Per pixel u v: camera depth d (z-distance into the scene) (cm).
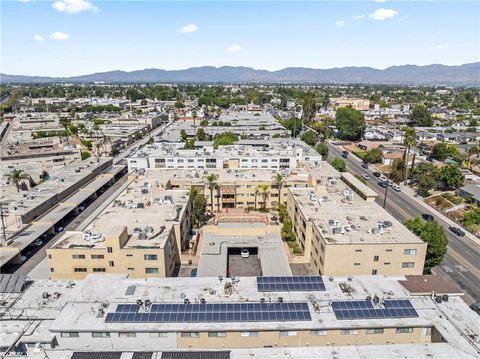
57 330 4616
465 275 8125
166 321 4791
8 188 12575
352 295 5369
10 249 8512
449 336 4616
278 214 11381
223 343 4838
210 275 7594
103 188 14288
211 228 9744
